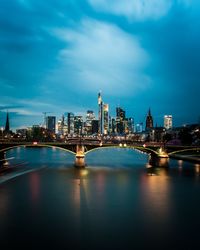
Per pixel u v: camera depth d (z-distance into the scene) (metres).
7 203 122.62
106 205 120.19
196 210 114.12
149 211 112.38
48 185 162.50
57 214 107.69
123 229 93.44
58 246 81.44
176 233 90.81
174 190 151.25
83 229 93.06
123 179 184.12
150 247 81.44
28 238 86.19
